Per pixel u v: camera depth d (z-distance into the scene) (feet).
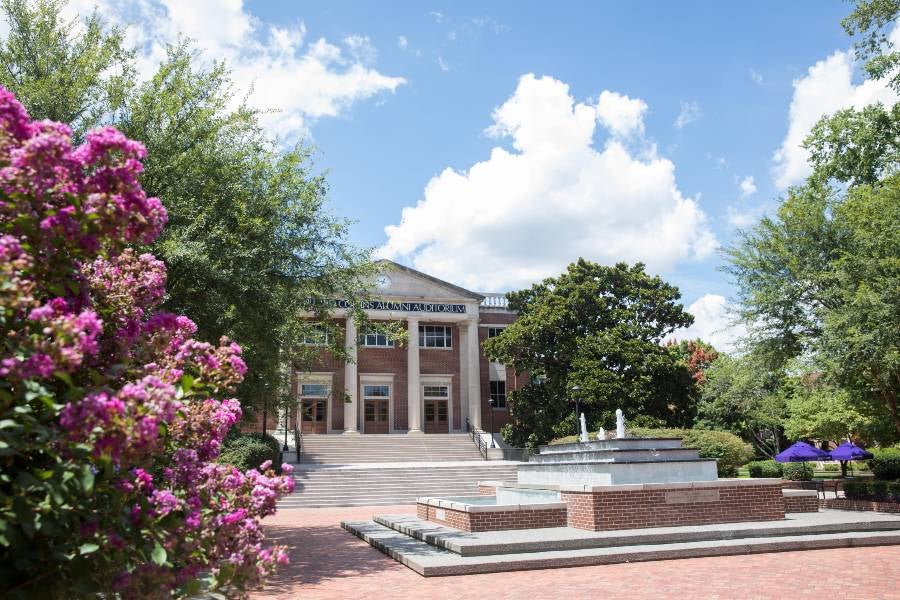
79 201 11.97
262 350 47.32
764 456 152.46
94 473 11.73
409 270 148.25
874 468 85.66
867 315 54.75
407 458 125.70
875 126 73.20
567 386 115.34
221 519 13.92
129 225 12.96
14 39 40.70
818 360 58.39
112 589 11.98
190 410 14.82
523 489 51.26
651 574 31.99
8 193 11.57
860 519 43.88
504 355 129.70
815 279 62.23
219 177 44.65
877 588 27.86
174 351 15.42
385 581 31.71
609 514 40.81
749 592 27.58
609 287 131.85
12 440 10.26
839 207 64.34
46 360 10.30
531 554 35.76
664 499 42.04
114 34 43.04
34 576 11.49
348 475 95.71
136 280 14.85
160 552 11.91
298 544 46.34
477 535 40.42
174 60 45.19
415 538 44.42
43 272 12.18
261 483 15.20
